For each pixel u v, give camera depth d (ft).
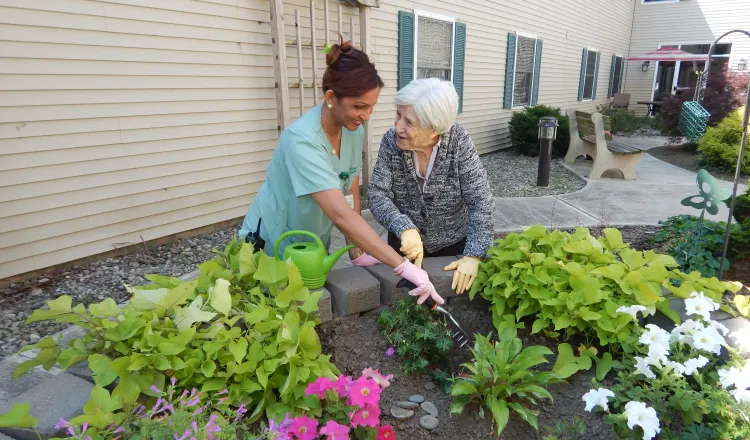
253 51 16.83
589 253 6.69
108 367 4.20
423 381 5.72
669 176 27.02
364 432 4.60
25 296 11.08
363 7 20.35
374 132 23.97
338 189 5.32
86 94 12.68
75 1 12.10
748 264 10.97
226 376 4.53
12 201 11.69
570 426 4.84
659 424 4.71
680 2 58.70
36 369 6.34
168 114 14.65
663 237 12.64
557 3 41.04
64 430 4.25
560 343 6.09
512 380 4.98
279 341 4.66
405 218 6.29
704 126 36.14
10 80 11.27
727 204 12.53
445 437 5.01
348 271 6.86
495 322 6.29
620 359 5.89
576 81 48.62
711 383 5.24
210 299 5.05
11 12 11.07
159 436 3.73
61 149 12.40
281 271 5.51
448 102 5.69
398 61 24.76
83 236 13.16
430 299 5.63
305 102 19.30
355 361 5.80
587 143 29.91
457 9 28.48
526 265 6.07
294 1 18.06
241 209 17.52
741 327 6.10
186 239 15.74
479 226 6.54
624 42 61.16
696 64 58.75
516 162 31.94
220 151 16.39
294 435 4.30
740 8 55.42
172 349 4.35
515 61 35.70
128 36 13.30
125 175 13.88
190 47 14.88
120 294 11.34
